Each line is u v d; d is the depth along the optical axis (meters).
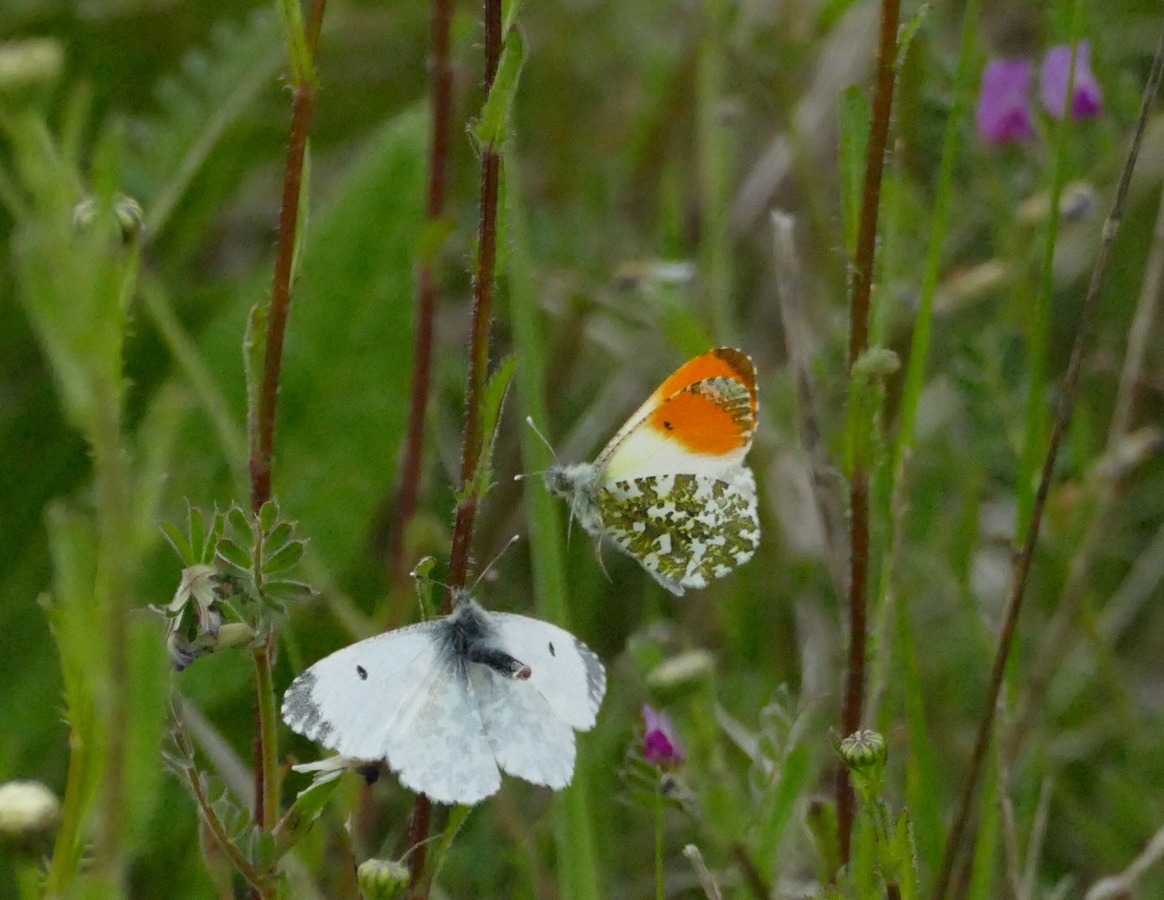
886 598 0.67
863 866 0.63
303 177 0.63
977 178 0.73
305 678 0.62
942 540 0.74
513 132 0.63
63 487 0.73
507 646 0.64
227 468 0.72
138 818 0.59
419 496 0.70
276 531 0.62
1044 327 0.67
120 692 0.59
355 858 0.64
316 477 0.72
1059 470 0.73
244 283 0.73
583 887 0.66
